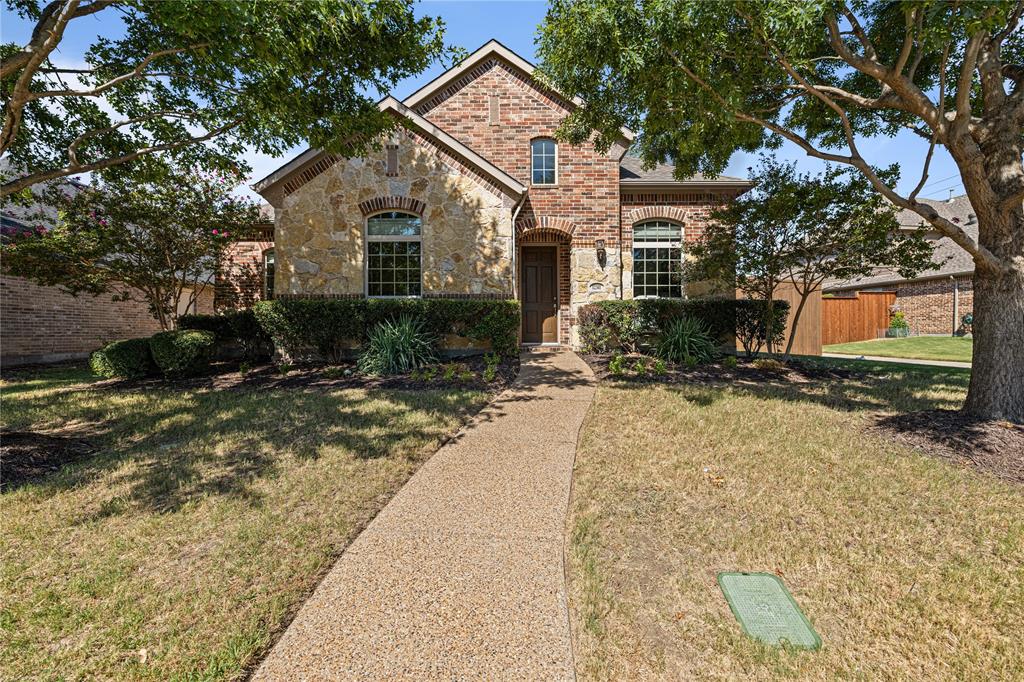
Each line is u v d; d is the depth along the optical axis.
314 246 10.13
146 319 16.03
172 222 9.90
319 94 6.20
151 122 6.62
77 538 2.90
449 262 10.24
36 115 6.15
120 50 5.73
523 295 12.74
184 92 6.34
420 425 5.20
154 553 2.72
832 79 6.98
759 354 10.66
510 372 8.41
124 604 2.27
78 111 6.25
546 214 11.74
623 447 4.49
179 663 1.92
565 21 5.26
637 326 10.46
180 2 3.81
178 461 4.16
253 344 11.36
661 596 2.36
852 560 2.64
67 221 9.59
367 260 10.43
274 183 10.02
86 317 13.74
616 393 6.80
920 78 6.73
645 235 12.35
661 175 13.05
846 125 5.03
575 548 2.75
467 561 2.59
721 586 2.43
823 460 4.11
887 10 5.77
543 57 6.65
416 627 2.07
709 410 5.78
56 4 4.49
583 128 7.87
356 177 10.18
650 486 3.61
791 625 2.15
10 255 9.16
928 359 11.65
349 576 2.44
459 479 3.73
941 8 3.70
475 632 2.04
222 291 13.35
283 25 4.50
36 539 2.88
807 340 13.41
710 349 9.69
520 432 4.99
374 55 6.05
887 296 18.69
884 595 2.36
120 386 7.92
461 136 12.09
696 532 2.95
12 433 4.76
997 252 4.75
